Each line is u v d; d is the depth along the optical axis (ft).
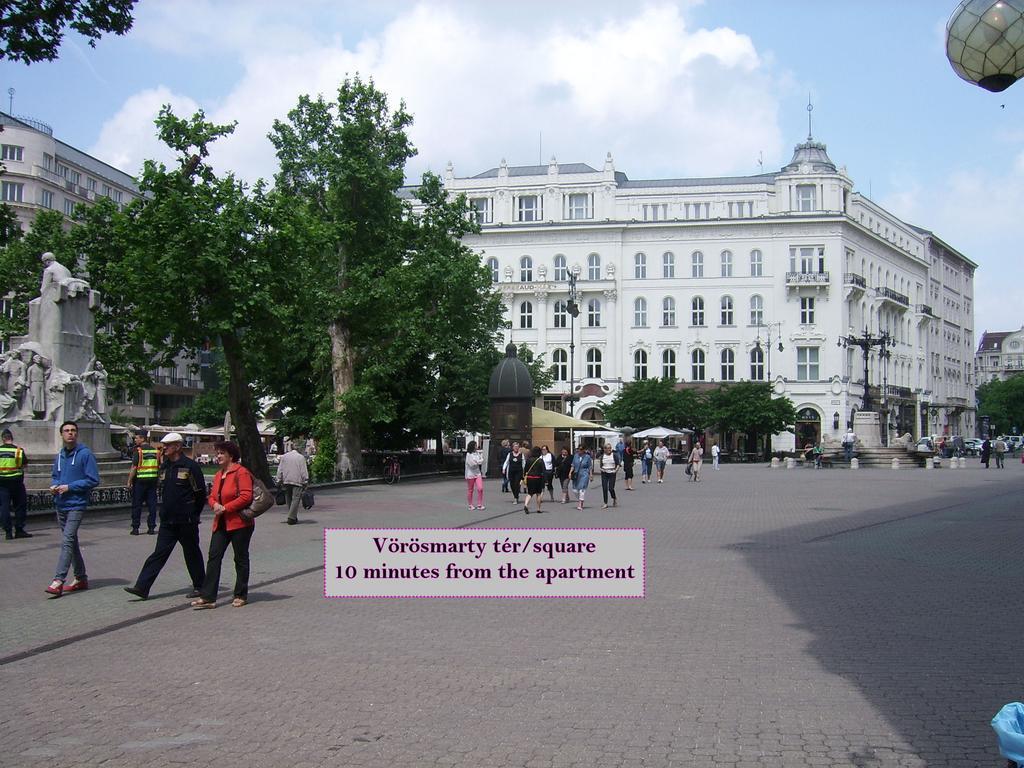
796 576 45.91
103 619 34.83
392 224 137.90
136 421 258.57
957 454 258.98
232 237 87.20
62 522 40.19
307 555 53.93
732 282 284.20
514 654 29.55
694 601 39.04
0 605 37.60
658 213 293.84
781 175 288.10
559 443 199.82
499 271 293.84
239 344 92.79
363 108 134.82
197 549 39.14
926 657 29.01
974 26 19.62
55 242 138.41
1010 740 14.62
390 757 20.21
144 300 88.89
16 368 79.92
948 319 396.57
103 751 20.66
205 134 88.89
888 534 65.51
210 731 22.00
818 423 280.31
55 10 60.18
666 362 286.87
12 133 236.43
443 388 167.53
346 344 133.59
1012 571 47.62
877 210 323.78
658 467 146.10
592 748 20.71
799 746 20.84
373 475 140.56
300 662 28.58
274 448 213.87
